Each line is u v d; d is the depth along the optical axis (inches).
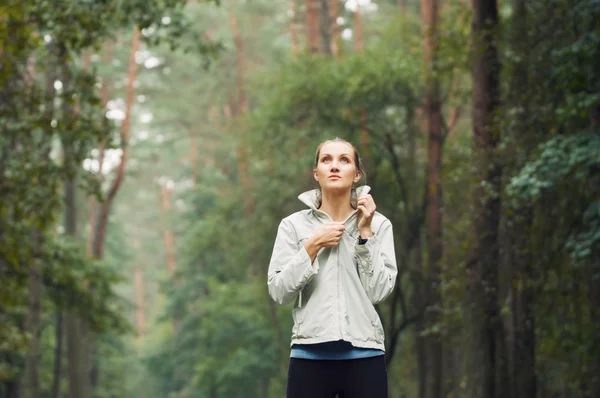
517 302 642.2
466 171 722.8
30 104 603.2
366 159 991.0
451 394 816.9
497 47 625.3
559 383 784.9
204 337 1583.4
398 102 967.0
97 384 1718.8
